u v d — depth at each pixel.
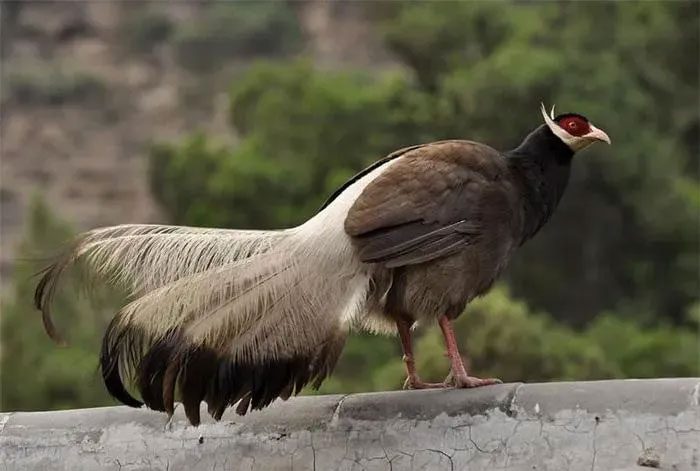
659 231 49.97
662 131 57.44
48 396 35.25
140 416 9.78
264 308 9.08
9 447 9.88
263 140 51.41
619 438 8.50
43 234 42.22
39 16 97.88
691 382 8.57
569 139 10.20
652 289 49.88
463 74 50.38
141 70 94.31
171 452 9.56
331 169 49.56
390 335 10.33
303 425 9.36
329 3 95.25
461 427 8.93
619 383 8.73
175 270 9.24
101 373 9.38
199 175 53.47
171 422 9.66
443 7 56.88
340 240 9.38
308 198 49.12
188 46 95.00
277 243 9.37
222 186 48.88
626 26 57.59
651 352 39.19
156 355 8.98
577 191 49.53
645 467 8.35
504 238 9.84
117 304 9.28
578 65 50.34
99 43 97.12
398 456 9.02
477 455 8.81
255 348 9.01
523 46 53.12
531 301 48.69
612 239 50.06
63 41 97.56
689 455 8.32
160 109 90.12
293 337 9.08
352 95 51.53
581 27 57.12
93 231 9.45
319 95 51.25
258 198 48.75
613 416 8.57
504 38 56.31
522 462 8.66
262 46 95.25
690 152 58.53
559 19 58.22
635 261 50.16
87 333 33.28
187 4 99.00
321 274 9.28
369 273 9.45
